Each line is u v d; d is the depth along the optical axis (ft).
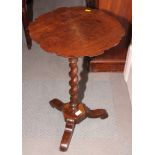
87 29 4.94
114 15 6.33
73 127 5.70
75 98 5.63
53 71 7.19
